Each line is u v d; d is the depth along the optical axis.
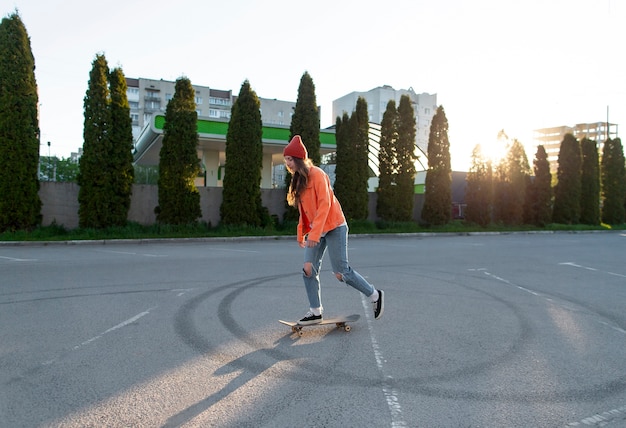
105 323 5.05
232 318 5.38
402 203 24.06
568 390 3.43
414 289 7.51
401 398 3.22
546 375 3.73
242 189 19.47
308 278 4.82
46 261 10.20
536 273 9.66
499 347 4.47
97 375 3.54
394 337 4.73
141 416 2.88
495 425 2.86
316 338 4.64
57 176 55.19
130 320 5.19
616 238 22.47
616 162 35.28
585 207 33.03
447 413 3.00
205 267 9.46
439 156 25.11
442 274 9.16
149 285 7.35
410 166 24.20
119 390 3.26
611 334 5.07
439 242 17.92
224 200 19.64
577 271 10.09
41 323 5.02
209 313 5.59
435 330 5.05
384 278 8.55
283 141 24.12
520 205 28.58
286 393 3.26
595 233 27.94
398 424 2.84
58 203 17.78
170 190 18.28
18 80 15.70
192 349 4.21
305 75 21.12
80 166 16.92
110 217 17.06
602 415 3.04
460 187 32.69
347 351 4.23
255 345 4.36
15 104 15.65
